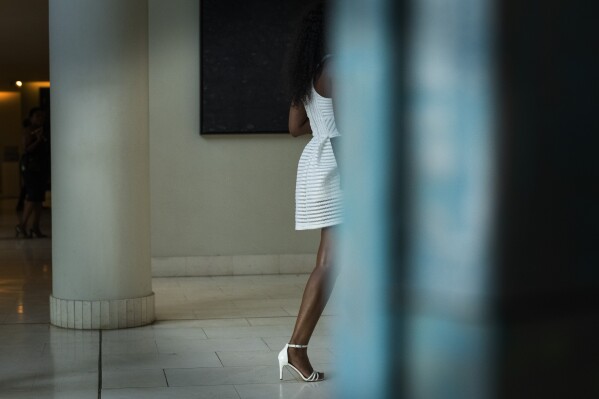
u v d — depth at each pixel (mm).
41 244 11273
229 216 8062
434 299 316
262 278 7859
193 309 6086
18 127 27781
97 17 5195
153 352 4586
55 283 5422
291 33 7965
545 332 300
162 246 7992
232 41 7938
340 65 360
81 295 5285
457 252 313
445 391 312
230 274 8055
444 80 318
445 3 319
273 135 8086
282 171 8117
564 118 301
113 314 5277
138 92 5316
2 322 5570
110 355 4512
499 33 309
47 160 12297
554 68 302
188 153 7996
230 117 7965
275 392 3652
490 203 308
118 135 5258
